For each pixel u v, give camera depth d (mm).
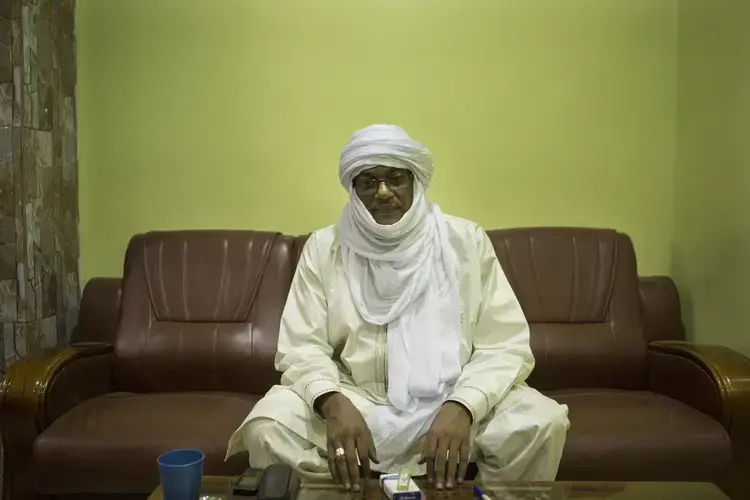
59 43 2361
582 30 2504
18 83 2125
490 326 1768
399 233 1725
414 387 1635
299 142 2504
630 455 1615
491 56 2500
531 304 2205
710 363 1791
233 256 2258
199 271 2240
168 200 2518
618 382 2158
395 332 1717
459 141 2510
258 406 1590
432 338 1696
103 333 2258
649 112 2521
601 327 2186
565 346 2150
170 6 2482
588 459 1613
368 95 2500
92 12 2486
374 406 1680
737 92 2143
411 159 1718
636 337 2166
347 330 1748
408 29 2492
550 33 2502
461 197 2521
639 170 2529
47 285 2289
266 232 2318
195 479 1108
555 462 1555
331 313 1780
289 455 1479
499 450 1548
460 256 1792
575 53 2506
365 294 1767
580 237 2273
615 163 2523
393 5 2486
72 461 1632
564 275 2227
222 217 2520
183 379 2158
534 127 2514
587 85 2512
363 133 1728
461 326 1737
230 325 2193
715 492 1264
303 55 2492
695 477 1633
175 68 2490
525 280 2225
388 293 1737
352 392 1723
